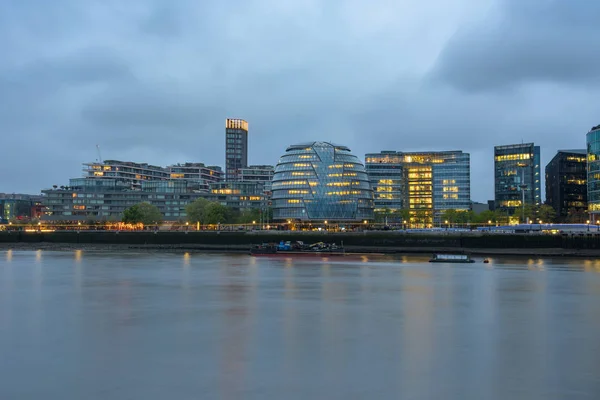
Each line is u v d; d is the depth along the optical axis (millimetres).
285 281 84375
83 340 43375
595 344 42031
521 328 47938
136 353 39312
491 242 162375
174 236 197000
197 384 32406
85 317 53125
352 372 34719
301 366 36000
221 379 33375
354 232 184875
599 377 33844
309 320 51406
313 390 31391
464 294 69625
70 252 171125
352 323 50000
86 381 33125
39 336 44906
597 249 151875
